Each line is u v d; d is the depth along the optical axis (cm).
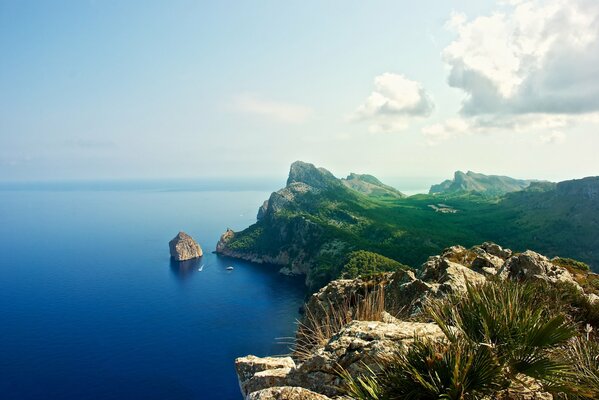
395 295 2472
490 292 766
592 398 596
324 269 17938
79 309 14850
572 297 1460
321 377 817
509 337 635
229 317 13612
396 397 588
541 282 1536
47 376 9669
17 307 15138
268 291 17450
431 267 2825
